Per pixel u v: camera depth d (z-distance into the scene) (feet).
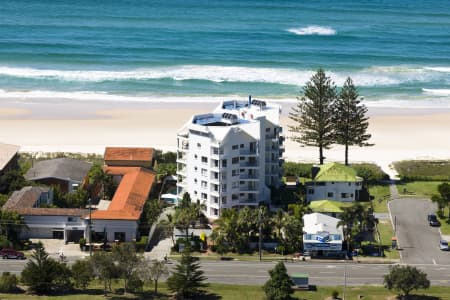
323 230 588.50
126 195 631.97
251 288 528.22
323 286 535.19
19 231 591.78
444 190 643.86
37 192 629.92
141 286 513.86
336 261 578.25
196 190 643.45
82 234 607.37
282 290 506.07
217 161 625.00
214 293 517.55
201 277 517.14
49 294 509.35
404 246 603.67
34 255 531.09
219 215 632.79
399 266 538.47
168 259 573.74
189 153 642.22
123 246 524.52
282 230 600.39
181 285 506.07
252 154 637.71
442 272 562.25
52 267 513.45
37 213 597.11
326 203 634.84
